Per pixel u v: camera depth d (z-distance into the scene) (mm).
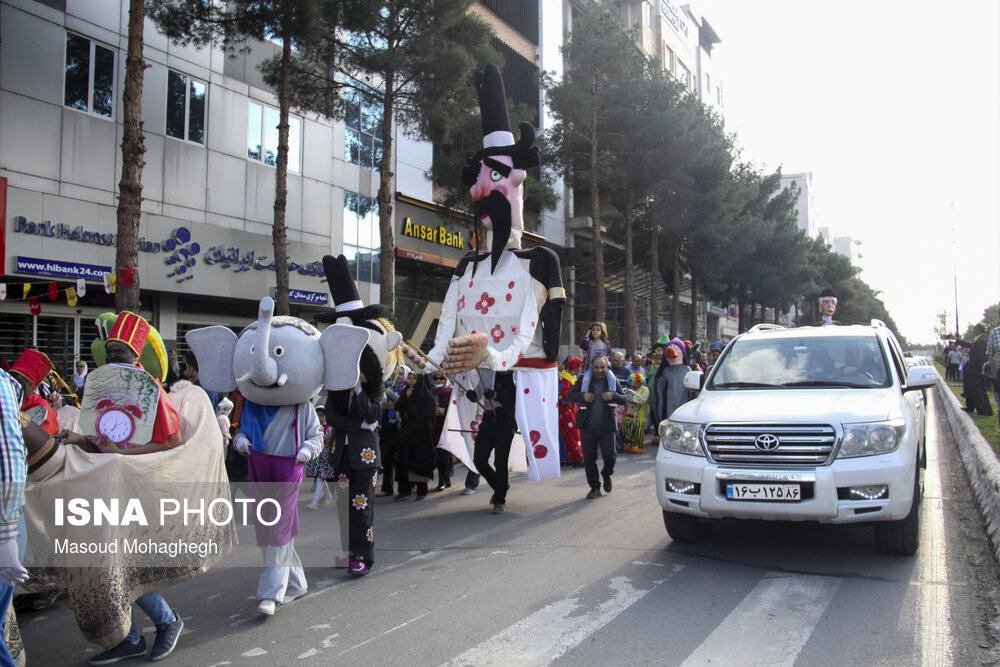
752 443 5262
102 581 3594
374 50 17047
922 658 3662
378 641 4082
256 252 19703
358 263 23734
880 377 6141
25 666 3910
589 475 8469
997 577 4953
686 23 58469
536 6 35094
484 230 8594
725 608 4465
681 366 12711
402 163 25641
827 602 4531
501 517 7543
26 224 14719
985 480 6934
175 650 4039
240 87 19734
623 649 3863
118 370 3867
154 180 17469
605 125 26672
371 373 5441
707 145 27406
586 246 35750
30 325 15805
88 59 16172
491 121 8430
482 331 8055
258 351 4496
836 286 66125
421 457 8727
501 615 4449
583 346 14430
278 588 4613
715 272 35969
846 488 4984
